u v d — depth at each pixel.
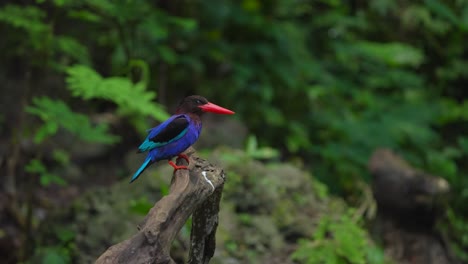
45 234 9.22
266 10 14.80
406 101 15.28
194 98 6.07
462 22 16.44
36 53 10.41
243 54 13.98
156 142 5.86
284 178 10.25
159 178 9.66
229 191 9.71
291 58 14.09
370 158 11.91
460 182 13.88
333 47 15.30
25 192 10.98
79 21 12.65
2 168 11.16
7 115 12.52
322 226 9.31
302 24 16.03
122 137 12.57
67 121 8.41
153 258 3.95
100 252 8.81
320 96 14.58
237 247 8.98
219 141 12.16
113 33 12.22
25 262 9.12
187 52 13.57
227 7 13.67
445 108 15.32
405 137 14.23
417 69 17.16
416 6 16.53
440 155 14.01
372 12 16.98
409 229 10.94
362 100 14.85
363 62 16.08
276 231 9.38
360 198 11.32
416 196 10.80
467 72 16.62
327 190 11.08
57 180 9.05
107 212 9.19
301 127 13.65
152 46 11.97
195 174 4.84
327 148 12.88
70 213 9.32
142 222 4.16
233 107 13.61
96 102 12.51
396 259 10.49
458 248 11.49
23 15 9.60
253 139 10.76
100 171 11.95
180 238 8.34
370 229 10.77
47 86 12.73
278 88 14.30
